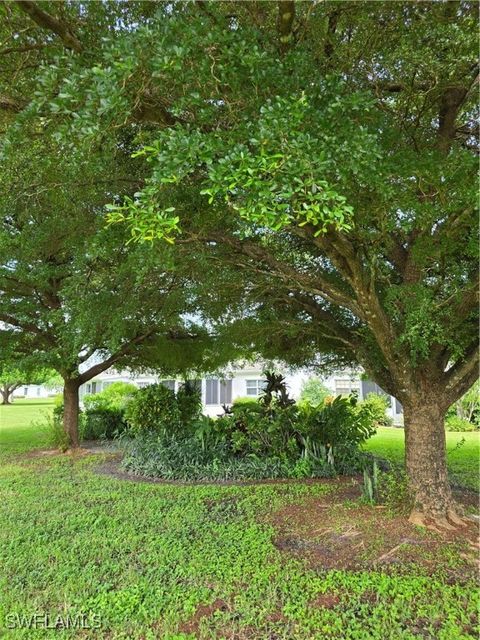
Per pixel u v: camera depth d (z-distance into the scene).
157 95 2.86
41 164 3.30
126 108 2.52
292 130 2.23
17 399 47.16
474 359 4.32
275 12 3.09
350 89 3.38
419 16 3.19
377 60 3.45
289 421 7.76
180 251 4.32
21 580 3.44
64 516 5.02
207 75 2.56
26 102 3.24
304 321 5.79
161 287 6.18
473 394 13.98
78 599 3.12
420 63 3.14
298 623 2.82
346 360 6.74
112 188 4.14
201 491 6.07
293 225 3.69
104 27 3.12
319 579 3.37
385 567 3.55
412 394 4.59
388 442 11.38
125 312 6.30
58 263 8.03
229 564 3.66
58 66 2.62
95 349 9.40
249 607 3.00
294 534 4.34
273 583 3.33
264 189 2.12
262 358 7.79
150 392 10.02
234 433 7.68
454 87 3.65
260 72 2.59
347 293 4.97
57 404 15.25
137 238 2.61
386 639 2.64
